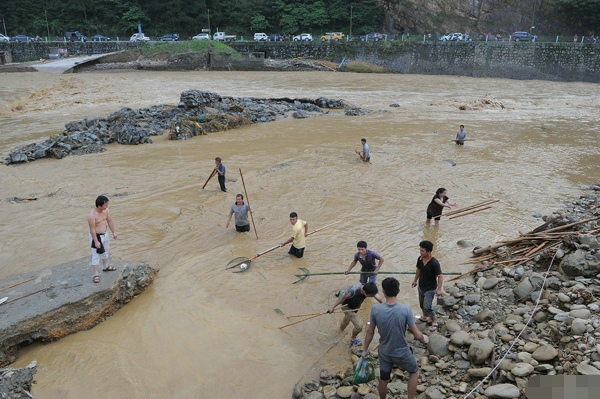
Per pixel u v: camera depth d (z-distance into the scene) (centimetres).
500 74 5438
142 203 1348
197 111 2512
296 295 870
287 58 5978
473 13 6431
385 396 567
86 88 3816
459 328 712
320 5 7050
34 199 1377
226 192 1448
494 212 1291
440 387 588
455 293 829
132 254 1030
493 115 2988
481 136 2323
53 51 5747
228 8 7306
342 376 648
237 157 1861
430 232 1158
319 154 1911
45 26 6669
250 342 735
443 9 6500
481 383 572
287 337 750
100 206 799
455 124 2638
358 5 6869
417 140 2205
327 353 711
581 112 3156
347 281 921
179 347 723
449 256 1020
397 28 6706
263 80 4700
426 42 5659
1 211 1284
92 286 798
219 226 1192
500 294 797
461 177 1622
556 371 561
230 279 925
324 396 610
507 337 648
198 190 1464
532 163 1823
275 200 1381
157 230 1163
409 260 1008
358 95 3759
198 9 7119
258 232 1155
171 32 7038
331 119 2739
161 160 1816
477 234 1144
